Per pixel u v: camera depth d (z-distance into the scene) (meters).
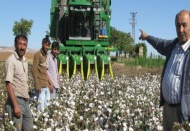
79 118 7.88
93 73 20.14
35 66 10.38
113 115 8.23
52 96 11.23
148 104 10.47
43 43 10.57
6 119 6.99
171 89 6.11
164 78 6.28
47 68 11.02
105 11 23.89
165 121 6.42
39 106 10.20
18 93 7.14
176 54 6.17
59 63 20.69
